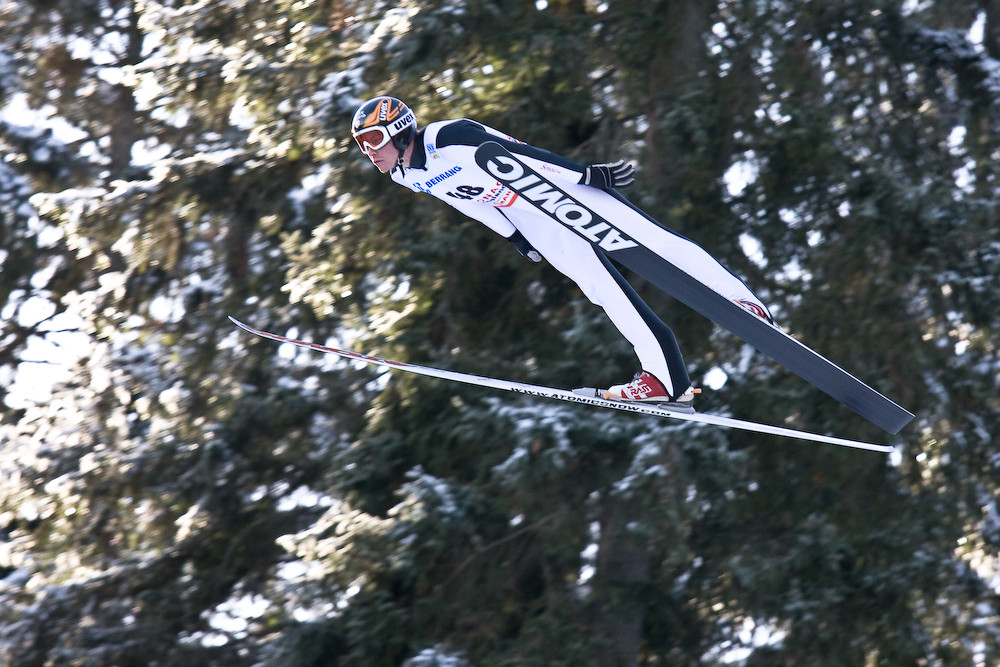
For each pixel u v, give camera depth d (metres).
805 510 32.84
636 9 33.03
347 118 31.27
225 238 37.78
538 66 31.66
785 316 33.56
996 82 35.97
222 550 36.56
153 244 36.38
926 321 33.03
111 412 38.97
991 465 33.25
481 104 32.06
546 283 33.69
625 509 29.33
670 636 33.22
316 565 29.84
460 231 31.97
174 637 35.59
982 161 36.72
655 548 29.44
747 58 33.91
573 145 34.47
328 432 35.34
